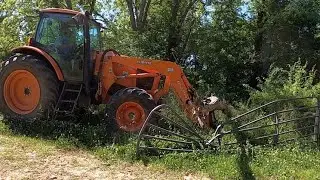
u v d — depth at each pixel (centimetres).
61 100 901
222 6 1731
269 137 838
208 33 1667
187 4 1784
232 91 1584
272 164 702
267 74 1529
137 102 859
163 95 931
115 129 854
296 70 1261
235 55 1662
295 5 1647
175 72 943
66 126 869
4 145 752
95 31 991
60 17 934
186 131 818
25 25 1942
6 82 912
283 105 997
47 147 760
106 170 670
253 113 987
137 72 944
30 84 905
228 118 913
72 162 696
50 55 918
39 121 877
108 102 882
